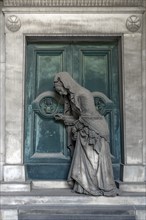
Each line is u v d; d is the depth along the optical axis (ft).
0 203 12.28
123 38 13.19
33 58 13.79
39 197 12.30
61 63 13.80
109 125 13.64
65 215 11.77
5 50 13.15
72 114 13.44
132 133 12.98
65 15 13.24
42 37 13.39
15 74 13.08
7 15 13.20
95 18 13.23
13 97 13.03
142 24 13.26
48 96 13.66
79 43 13.84
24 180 12.85
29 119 13.64
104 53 13.87
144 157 13.12
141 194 12.37
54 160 13.56
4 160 13.03
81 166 12.42
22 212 11.87
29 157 13.53
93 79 13.79
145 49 13.35
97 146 12.37
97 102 13.66
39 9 13.17
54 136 13.67
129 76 13.12
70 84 12.89
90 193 12.21
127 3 13.19
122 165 13.04
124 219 11.73
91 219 11.71
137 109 13.04
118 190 12.44
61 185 13.35
